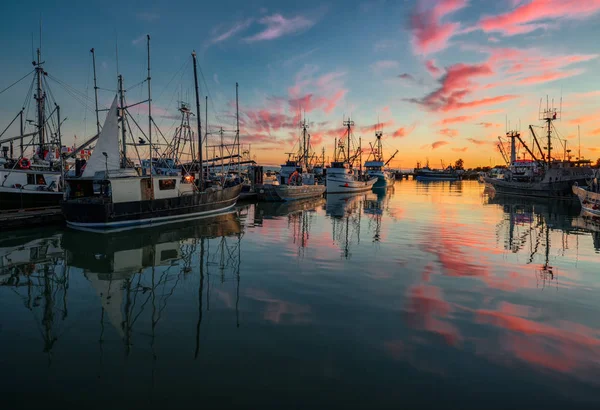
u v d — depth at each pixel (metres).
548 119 65.06
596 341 8.95
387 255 18.81
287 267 16.42
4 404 6.49
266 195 53.59
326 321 10.16
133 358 8.16
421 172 176.38
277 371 7.55
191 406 6.44
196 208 33.47
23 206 29.12
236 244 22.08
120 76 32.34
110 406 6.45
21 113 38.09
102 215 26.06
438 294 12.52
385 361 7.94
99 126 37.12
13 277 15.32
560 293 12.67
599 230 27.72
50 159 36.44
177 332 9.55
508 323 10.02
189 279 14.70
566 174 60.53
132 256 19.08
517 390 6.89
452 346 8.64
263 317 10.50
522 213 39.62
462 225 30.30
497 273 15.29
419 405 6.45
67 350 8.60
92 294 13.02
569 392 6.83
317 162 113.38
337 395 6.73
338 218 35.25
